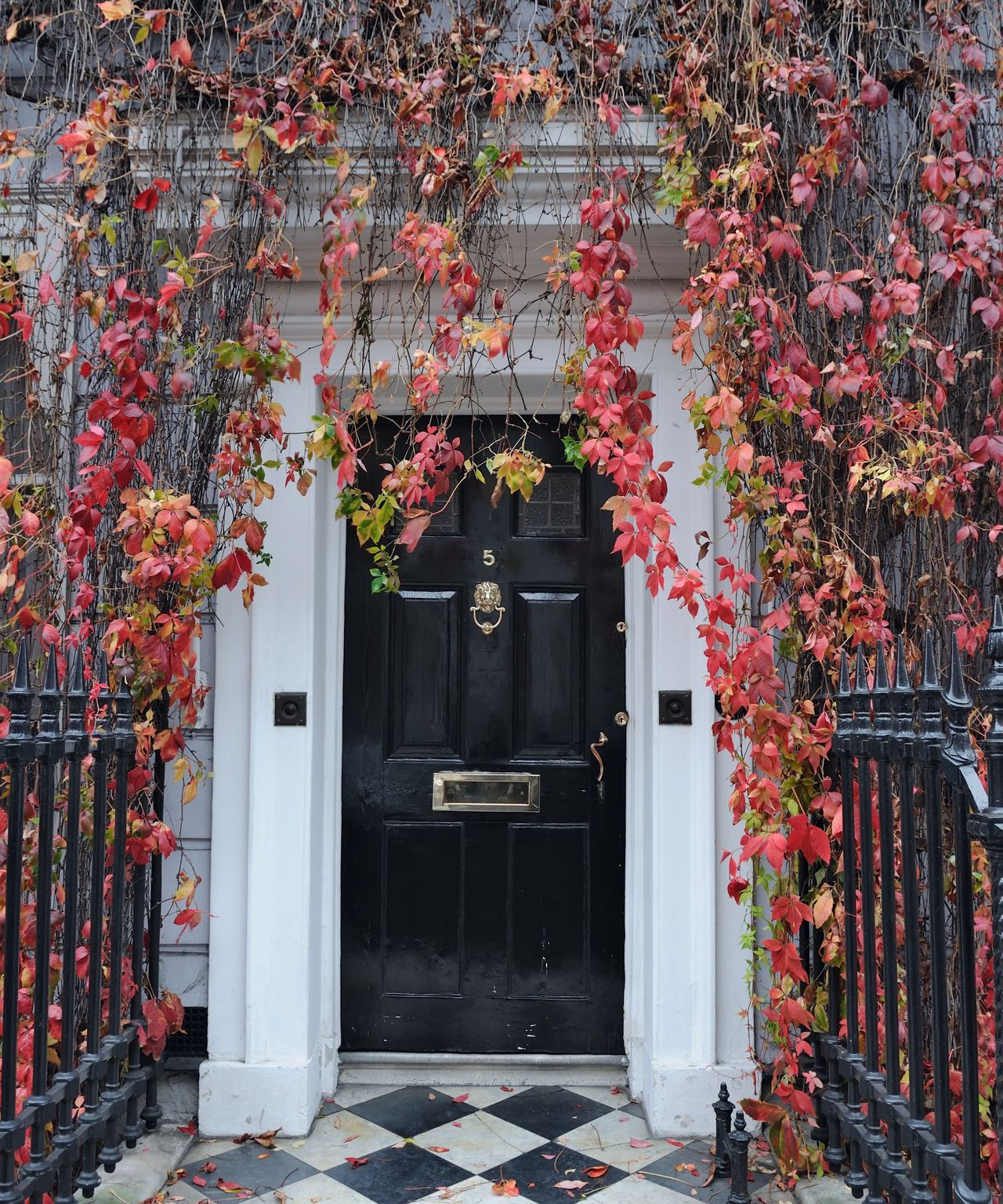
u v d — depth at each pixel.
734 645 2.99
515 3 3.04
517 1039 3.35
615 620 3.41
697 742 3.03
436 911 3.38
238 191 2.83
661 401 3.10
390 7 2.81
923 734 1.84
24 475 2.93
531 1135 2.94
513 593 3.44
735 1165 2.45
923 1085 1.94
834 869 2.75
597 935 3.35
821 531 2.82
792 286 2.82
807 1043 2.71
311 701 3.09
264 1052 2.99
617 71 2.80
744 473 2.69
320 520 3.19
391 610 3.43
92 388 2.97
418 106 2.72
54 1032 2.63
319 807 3.17
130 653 2.82
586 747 3.40
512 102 2.70
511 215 2.89
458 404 2.93
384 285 3.12
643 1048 3.14
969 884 1.71
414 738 3.42
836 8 2.84
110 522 2.85
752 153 2.57
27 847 2.67
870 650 2.72
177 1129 2.96
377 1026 3.36
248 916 3.01
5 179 3.00
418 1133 2.96
